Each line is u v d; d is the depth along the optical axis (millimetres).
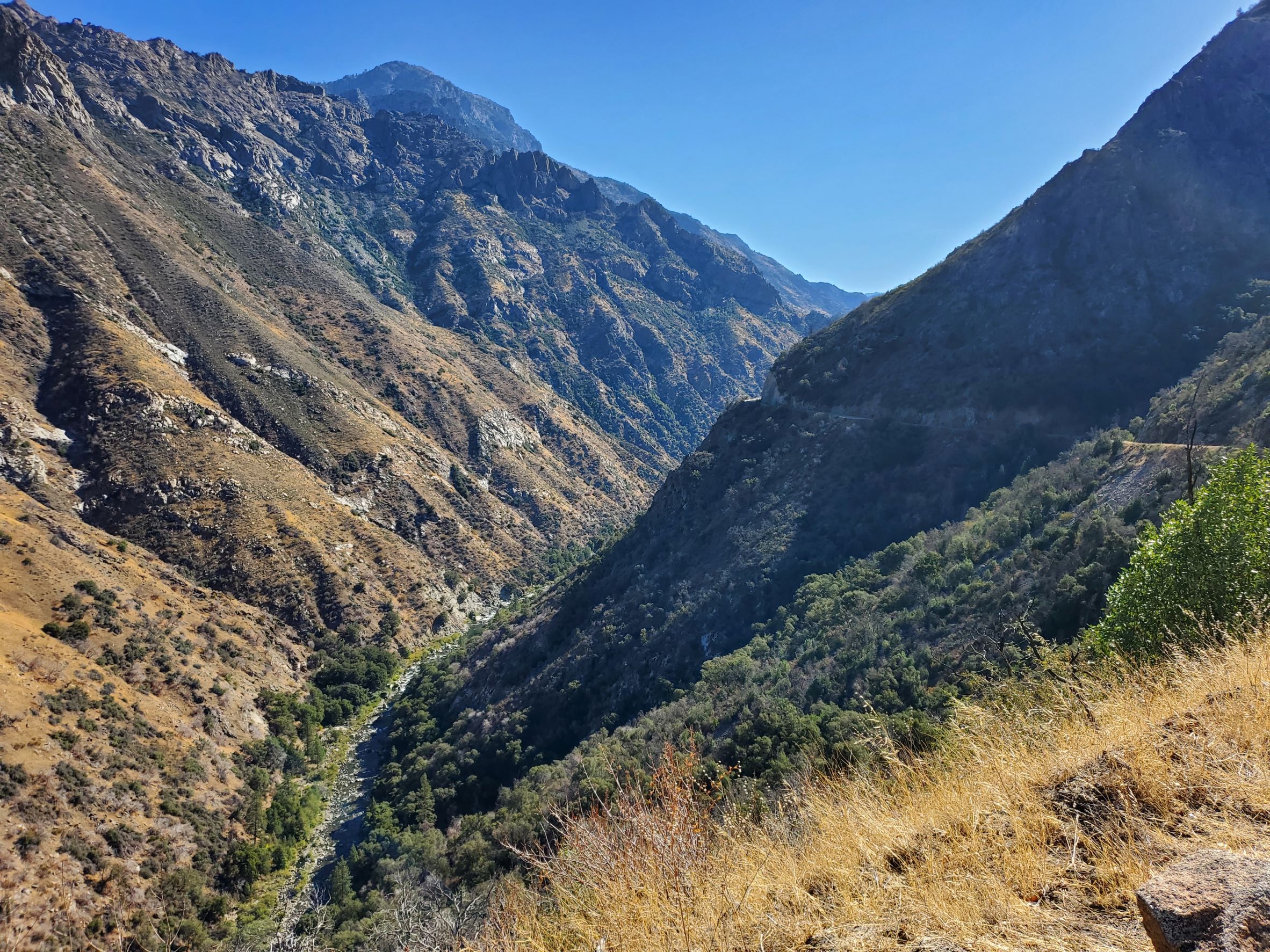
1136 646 10727
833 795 4895
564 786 30578
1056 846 3400
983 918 2949
